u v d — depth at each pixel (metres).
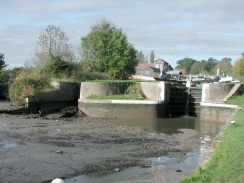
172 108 34.66
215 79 45.03
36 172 12.70
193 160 15.18
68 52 41.47
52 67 39.06
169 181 11.62
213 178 9.41
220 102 29.19
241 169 9.95
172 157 15.66
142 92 33.44
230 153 12.05
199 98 34.09
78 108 32.38
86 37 50.50
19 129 21.47
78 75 40.31
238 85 31.70
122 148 17.14
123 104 30.31
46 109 31.30
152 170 13.29
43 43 39.69
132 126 25.70
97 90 32.50
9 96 34.00
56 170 13.01
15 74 41.31
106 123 26.64
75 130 21.95
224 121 28.05
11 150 15.83
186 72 120.50
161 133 22.56
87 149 16.59
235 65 54.56
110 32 50.94
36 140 18.27
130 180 11.86
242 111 24.11
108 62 48.91
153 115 30.34
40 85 33.47
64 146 17.05
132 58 52.34
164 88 31.98
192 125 27.06
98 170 13.16
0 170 12.76
